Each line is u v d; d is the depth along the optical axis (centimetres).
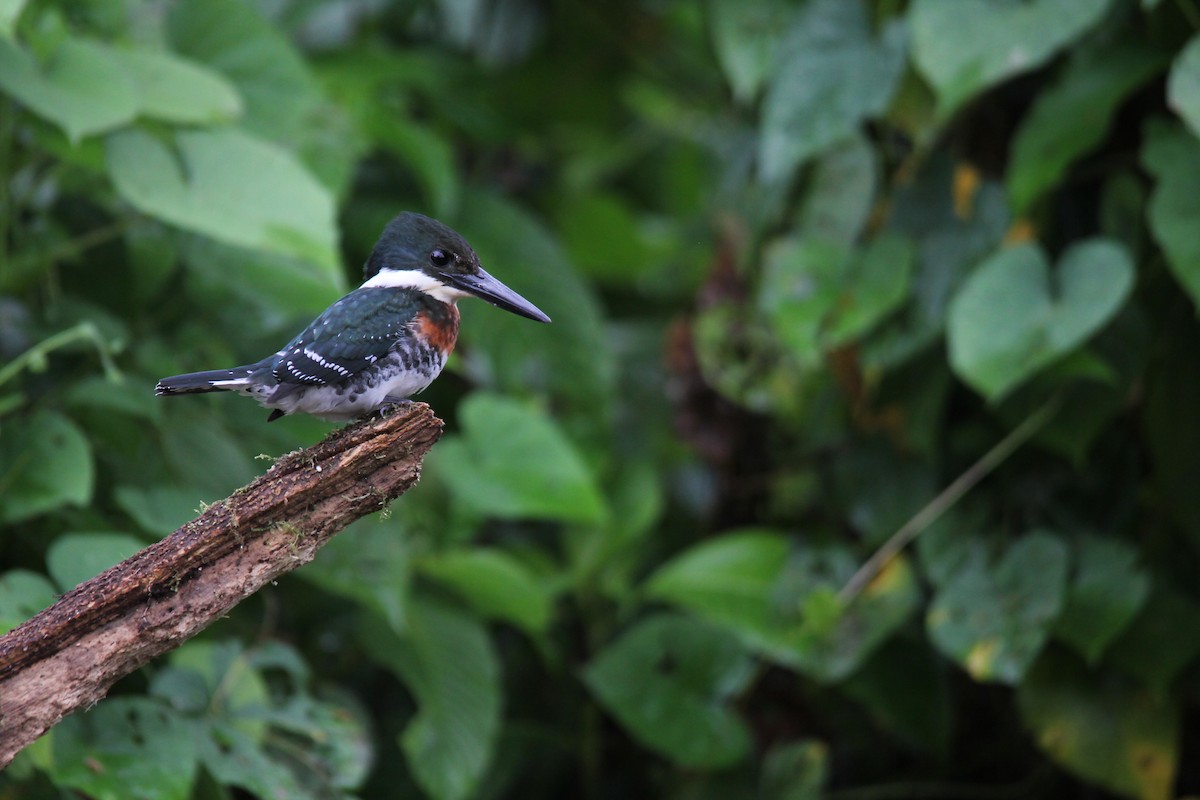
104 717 692
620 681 988
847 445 995
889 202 958
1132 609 869
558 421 1132
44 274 819
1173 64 791
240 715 754
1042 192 881
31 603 668
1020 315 814
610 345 1284
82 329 709
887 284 919
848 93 925
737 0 1023
